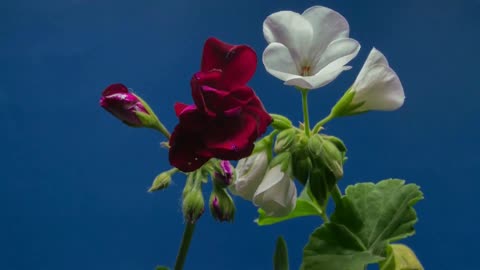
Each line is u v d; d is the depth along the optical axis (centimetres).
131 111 70
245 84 66
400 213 74
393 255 73
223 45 66
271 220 77
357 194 75
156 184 71
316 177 67
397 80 69
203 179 71
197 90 64
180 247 71
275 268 73
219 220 71
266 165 69
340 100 69
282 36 68
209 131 65
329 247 73
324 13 68
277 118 69
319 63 68
